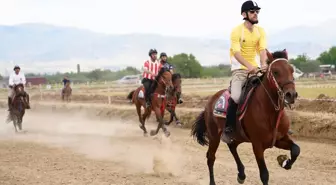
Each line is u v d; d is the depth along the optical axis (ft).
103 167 34.99
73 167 34.96
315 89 88.74
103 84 170.40
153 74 51.26
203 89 110.93
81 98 108.27
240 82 25.40
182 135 53.42
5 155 41.29
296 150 22.88
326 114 48.03
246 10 25.03
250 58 25.64
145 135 54.08
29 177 31.24
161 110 50.29
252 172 31.89
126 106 82.79
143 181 29.94
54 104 100.63
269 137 23.26
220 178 30.32
